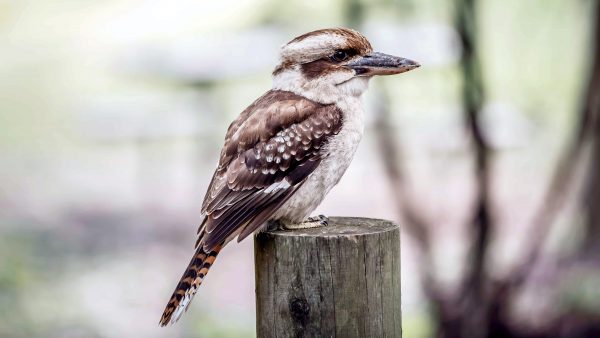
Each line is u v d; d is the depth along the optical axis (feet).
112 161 72.69
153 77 59.06
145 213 62.39
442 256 42.27
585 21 43.86
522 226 47.91
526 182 52.80
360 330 17.83
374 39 39.60
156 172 65.67
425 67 40.04
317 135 21.65
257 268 18.49
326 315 17.74
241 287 48.01
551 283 37.06
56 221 60.85
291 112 21.61
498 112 52.39
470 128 36.91
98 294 47.16
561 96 49.11
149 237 57.31
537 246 37.22
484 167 36.73
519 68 49.57
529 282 37.17
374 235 17.92
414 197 41.88
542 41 47.14
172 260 53.21
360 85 22.33
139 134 66.64
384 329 18.07
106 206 64.44
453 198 48.96
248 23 62.85
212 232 20.35
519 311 36.55
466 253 37.14
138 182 66.49
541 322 36.22
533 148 53.78
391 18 40.27
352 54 22.18
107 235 57.93
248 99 60.85
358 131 22.38
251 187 21.08
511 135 52.31
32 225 59.72
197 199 62.49
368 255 17.85
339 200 59.82
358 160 62.75
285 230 19.25
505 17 48.42
